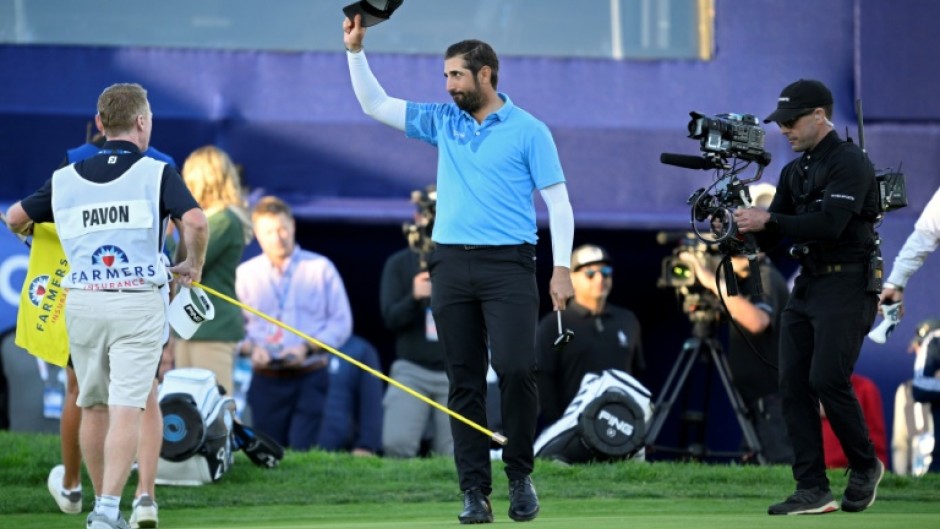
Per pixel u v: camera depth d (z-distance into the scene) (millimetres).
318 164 46250
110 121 22656
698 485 31000
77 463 26500
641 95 47344
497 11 47344
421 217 38938
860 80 47250
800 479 24578
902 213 46500
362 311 50781
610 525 21250
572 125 46750
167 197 22422
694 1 47719
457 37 47219
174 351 36156
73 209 22328
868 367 45031
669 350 49688
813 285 24250
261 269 40469
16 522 25297
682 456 38500
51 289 24500
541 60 47219
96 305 22109
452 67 22594
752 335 36438
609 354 38219
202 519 25797
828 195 23812
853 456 24656
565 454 33969
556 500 28828
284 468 32562
